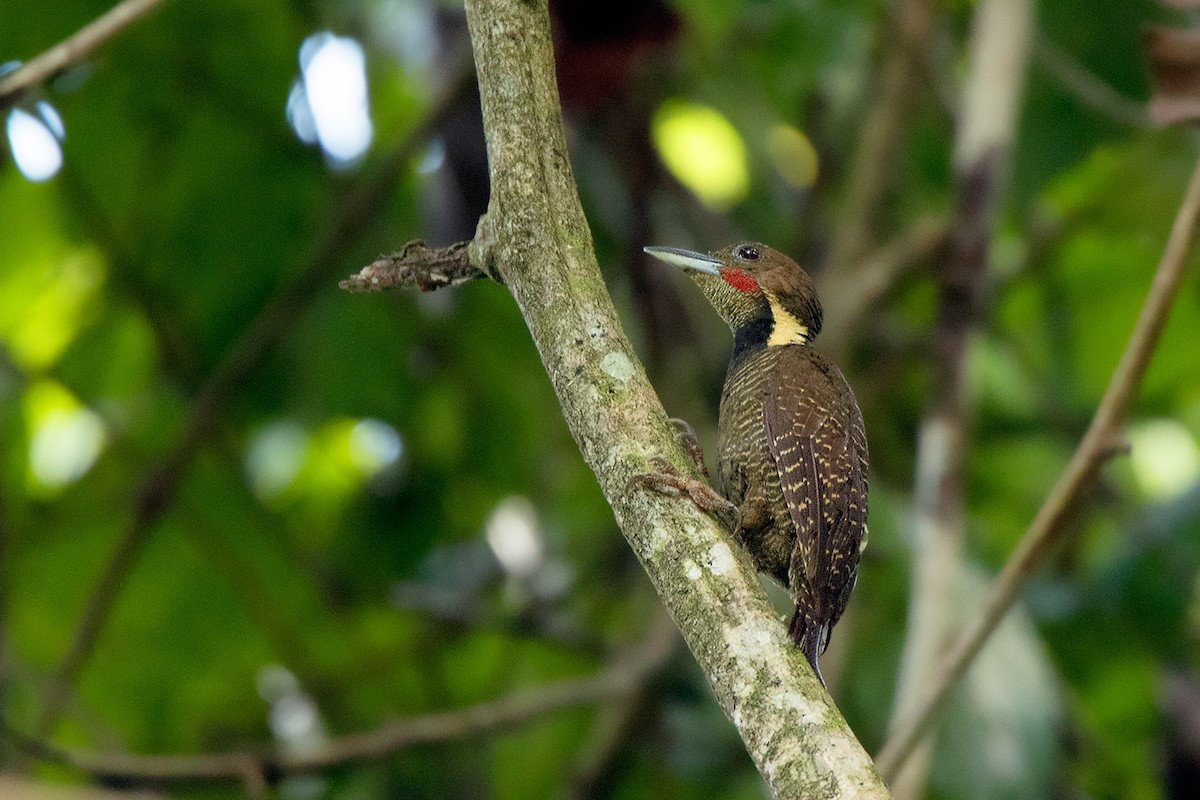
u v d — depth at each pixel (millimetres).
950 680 7516
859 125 12367
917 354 12328
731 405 8172
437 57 11859
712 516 4969
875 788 4281
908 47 11297
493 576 12602
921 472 9023
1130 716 12070
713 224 12203
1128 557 11570
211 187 12375
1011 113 9492
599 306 5293
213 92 12086
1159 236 11969
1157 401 13211
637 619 12039
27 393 12492
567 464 12633
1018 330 13188
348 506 13109
